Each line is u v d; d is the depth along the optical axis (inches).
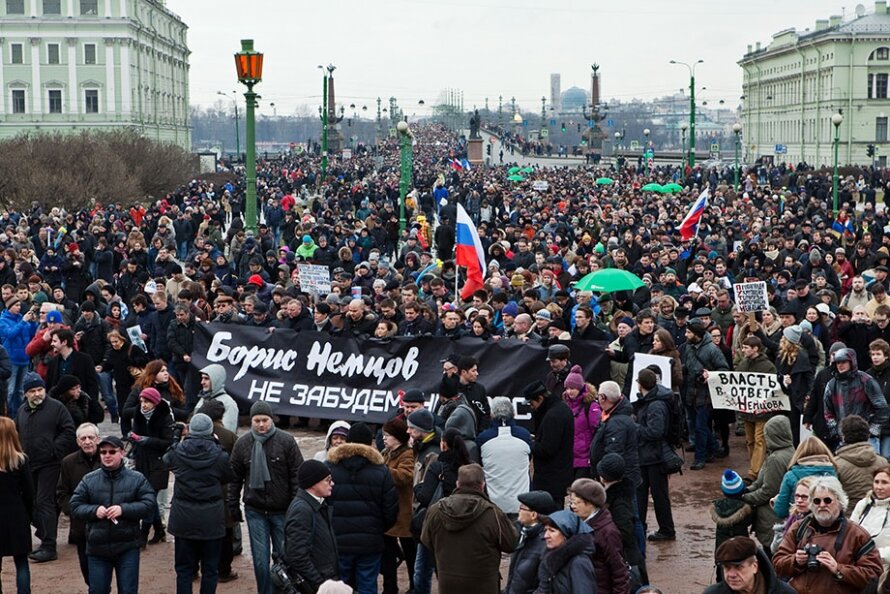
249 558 531.2
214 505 451.5
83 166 2460.6
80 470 480.4
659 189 2566.4
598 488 381.4
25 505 466.3
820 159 4940.9
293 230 1656.0
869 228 1525.6
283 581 401.7
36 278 931.3
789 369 616.4
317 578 401.7
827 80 4867.1
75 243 1191.6
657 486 532.1
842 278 1052.5
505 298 797.9
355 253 1328.7
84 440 480.7
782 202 2231.8
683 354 669.9
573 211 1961.1
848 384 554.3
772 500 438.0
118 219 1720.0
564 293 786.2
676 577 491.2
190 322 754.8
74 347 657.0
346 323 737.0
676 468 534.3
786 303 796.0
